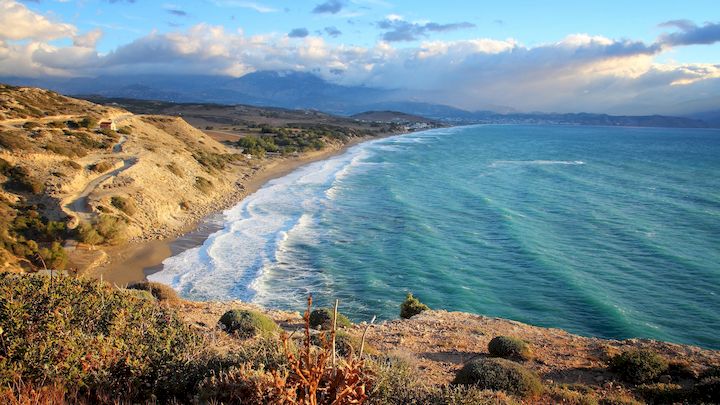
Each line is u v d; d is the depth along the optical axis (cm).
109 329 765
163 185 5591
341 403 480
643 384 1322
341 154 12644
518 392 1145
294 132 15212
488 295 3388
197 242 4400
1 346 642
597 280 3672
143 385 667
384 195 6775
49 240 3866
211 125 16888
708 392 1198
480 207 6159
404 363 1126
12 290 764
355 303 3152
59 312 736
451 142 18475
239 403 570
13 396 526
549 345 1786
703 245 4534
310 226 5000
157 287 2166
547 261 4028
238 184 7400
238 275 3550
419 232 4881
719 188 7706
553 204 6412
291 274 3622
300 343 1199
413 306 2573
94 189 4766
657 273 3819
